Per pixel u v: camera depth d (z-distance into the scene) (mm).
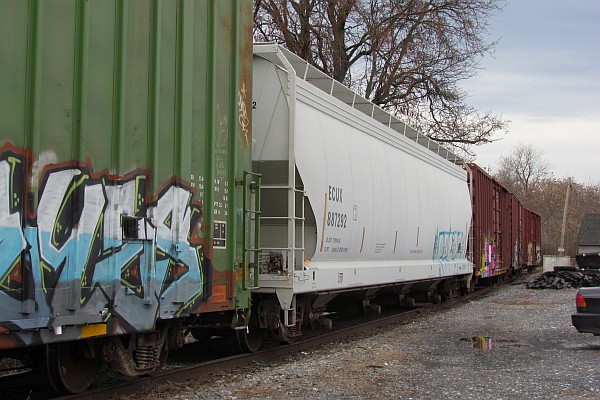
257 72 10680
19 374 7391
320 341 12289
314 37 29781
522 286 33594
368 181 13453
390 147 15852
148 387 7734
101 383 8094
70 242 5895
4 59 5320
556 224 109562
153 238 7070
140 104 6973
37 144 5562
